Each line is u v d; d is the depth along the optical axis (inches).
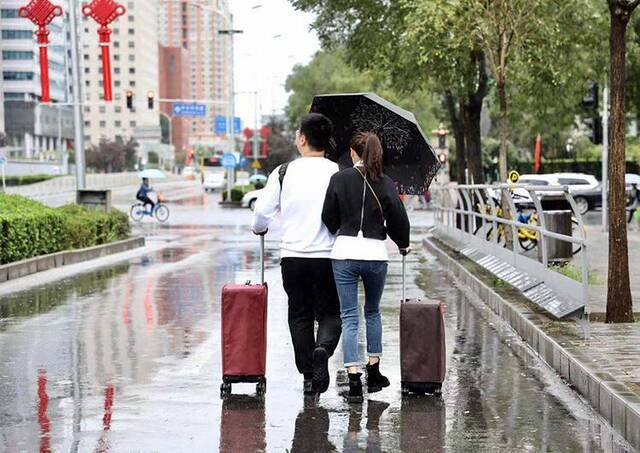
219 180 7160.4
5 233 1530.5
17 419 605.9
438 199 2469.2
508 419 609.3
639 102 3181.6
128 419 606.2
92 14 2417.6
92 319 1054.4
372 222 660.7
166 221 3422.7
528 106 2891.2
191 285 1405.0
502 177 1582.2
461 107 2423.7
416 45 1919.3
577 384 699.4
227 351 681.6
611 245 914.7
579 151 5777.6
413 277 1551.4
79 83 2709.2
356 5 2269.9
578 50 2049.7
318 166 677.9
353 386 657.0
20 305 1177.4
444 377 697.6
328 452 532.1
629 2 874.8
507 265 1293.1
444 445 546.6
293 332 689.0
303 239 670.5
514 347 889.5
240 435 567.8
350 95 778.2
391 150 807.1
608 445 547.8
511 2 1539.1
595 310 995.3
